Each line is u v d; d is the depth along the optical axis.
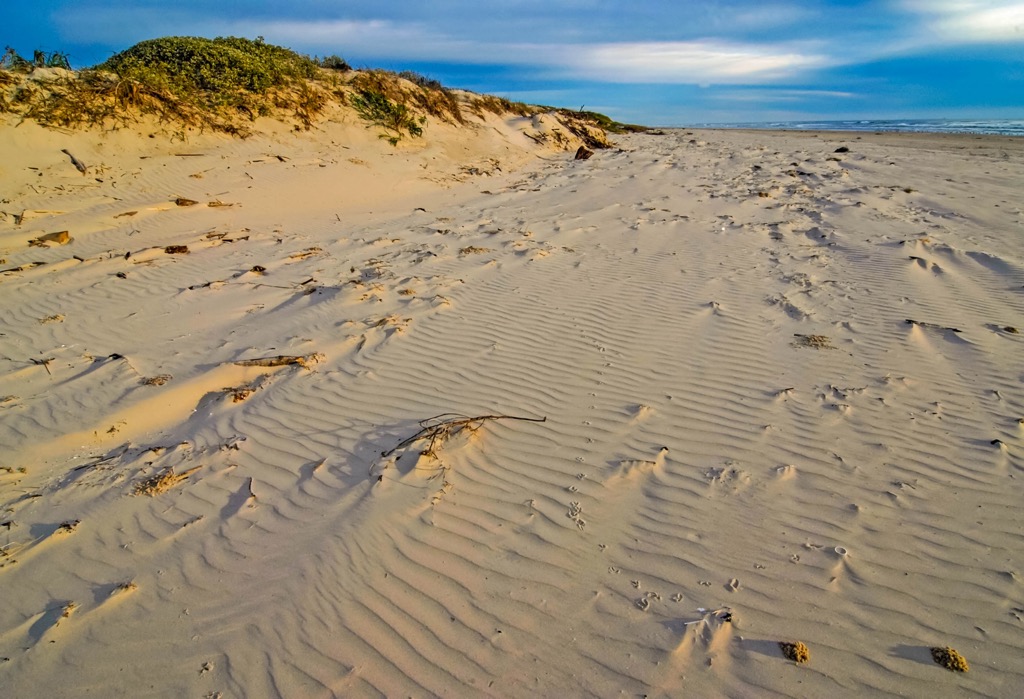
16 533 3.53
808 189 12.66
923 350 5.55
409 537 3.44
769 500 3.72
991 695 2.52
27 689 2.60
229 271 7.89
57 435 4.41
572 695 2.55
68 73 12.37
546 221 10.73
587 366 5.40
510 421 4.57
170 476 4.02
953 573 3.15
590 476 3.97
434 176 14.85
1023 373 5.09
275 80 15.06
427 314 6.50
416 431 4.43
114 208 9.82
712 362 5.43
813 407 4.69
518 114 22.84
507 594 3.07
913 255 7.93
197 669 2.68
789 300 6.73
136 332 6.14
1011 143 23.38
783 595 3.04
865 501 3.69
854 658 2.70
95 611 2.99
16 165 10.16
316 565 3.24
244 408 4.86
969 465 3.99
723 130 39.47
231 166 12.26
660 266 8.04
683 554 3.32
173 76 13.62
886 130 38.88
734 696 2.54
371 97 16.75
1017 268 7.33
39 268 7.71
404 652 2.76
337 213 11.42
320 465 4.12
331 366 5.46
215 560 3.31
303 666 2.69
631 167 17.33
